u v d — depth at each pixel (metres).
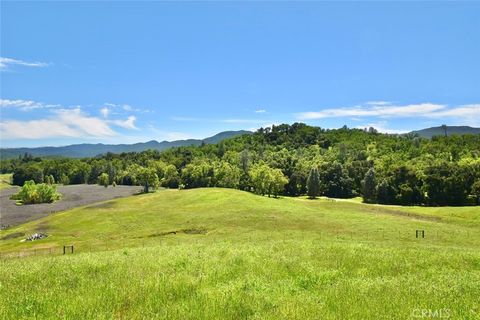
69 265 18.64
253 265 17.59
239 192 111.94
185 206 95.31
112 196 163.88
